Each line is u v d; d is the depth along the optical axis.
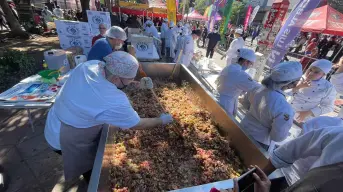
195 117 2.97
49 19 13.96
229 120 2.47
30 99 2.58
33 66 4.83
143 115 2.97
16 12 12.43
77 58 3.77
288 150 1.27
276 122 1.84
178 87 4.40
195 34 7.45
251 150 2.02
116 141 2.34
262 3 33.47
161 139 2.50
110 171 1.89
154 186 1.83
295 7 4.38
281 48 4.68
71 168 1.97
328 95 2.85
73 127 1.69
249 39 22.81
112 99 1.52
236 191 1.08
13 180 2.39
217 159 2.19
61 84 3.05
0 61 4.49
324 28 7.14
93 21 6.08
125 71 1.53
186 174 2.01
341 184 0.77
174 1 11.13
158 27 14.98
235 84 2.79
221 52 13.29
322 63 2.71
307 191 0.85
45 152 2.85
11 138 3.04
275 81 1.90
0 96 2.59
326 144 1.00
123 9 14.59
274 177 1.50
